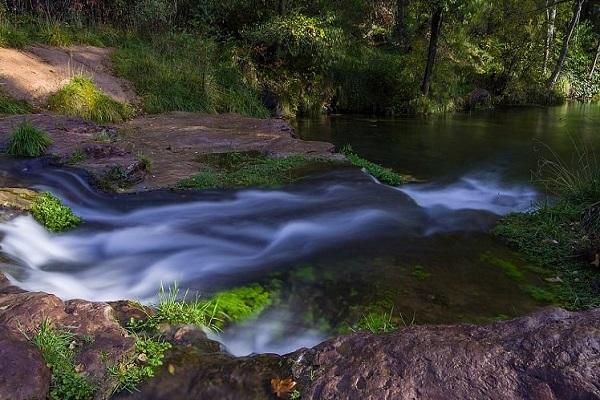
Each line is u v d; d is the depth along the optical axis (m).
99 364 2.80
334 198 6.69
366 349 2.74
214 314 3.98
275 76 15.64
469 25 18.39
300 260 5.07
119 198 6.44
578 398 2.22
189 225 5.84
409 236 5.74
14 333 2.80
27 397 2.48
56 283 4.41
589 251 5.25
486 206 7.12
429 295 4.50
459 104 18.86
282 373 2.80
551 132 13.85
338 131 13.46
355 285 4.60
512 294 4.61
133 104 11.52
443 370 2.49
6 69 10.11
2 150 7.26
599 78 25.58
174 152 8.59
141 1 14.94
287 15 15.76
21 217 5.43
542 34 23.08
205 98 12.84
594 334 2.43
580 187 6.79
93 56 12.37
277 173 7.53
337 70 16.81
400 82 17.22
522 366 2.41
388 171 8.68
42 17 13.22
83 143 7.71
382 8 21.64
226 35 16.06
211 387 2.76
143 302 4.16
